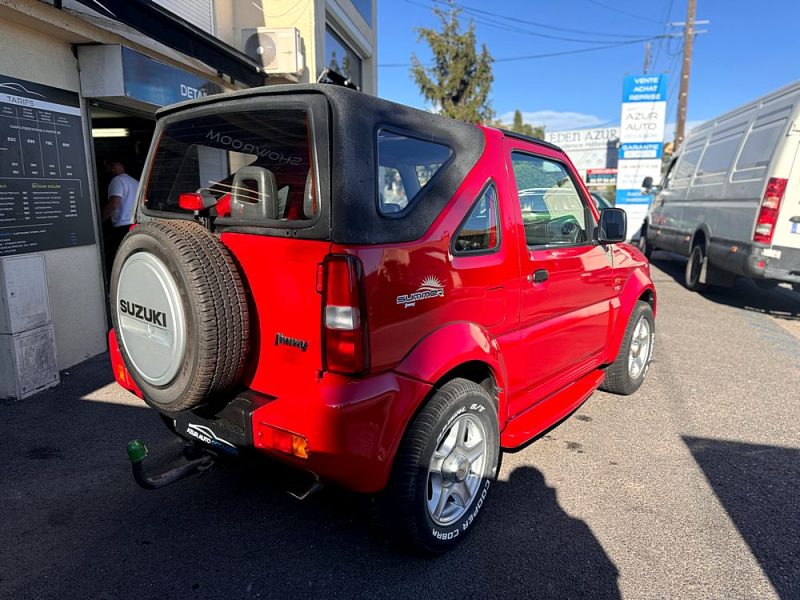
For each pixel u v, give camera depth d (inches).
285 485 96.3
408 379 94.0
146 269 93.8
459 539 108.7
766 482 135.9
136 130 280.7
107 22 205.0
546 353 139.5
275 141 98.4
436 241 101.0
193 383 90.8
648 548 110.1
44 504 123.3
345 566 104.3
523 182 130.3
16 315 175.5
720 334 275.7
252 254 95.3
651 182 534.3
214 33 296.4
